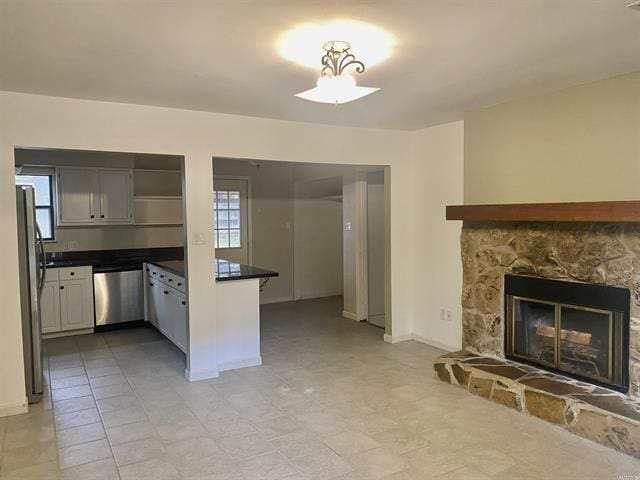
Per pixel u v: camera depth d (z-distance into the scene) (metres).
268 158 4.34
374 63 2.79
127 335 5.63
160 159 6.30
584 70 3.01
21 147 3.38
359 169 6.02
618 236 3.19
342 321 6.28
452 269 4.80
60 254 6.05
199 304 4.12
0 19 2.10
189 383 4.05
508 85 3.34
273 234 7.62
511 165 3.91
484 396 3.65
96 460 2.79
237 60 2.69
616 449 2.83
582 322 3.46
